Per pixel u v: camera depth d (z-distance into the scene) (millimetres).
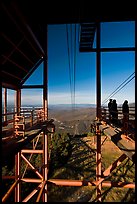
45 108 12539
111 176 16141
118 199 12422
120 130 6902
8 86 11883
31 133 7855
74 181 10047
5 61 9508
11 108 11039
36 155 18938
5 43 8414
